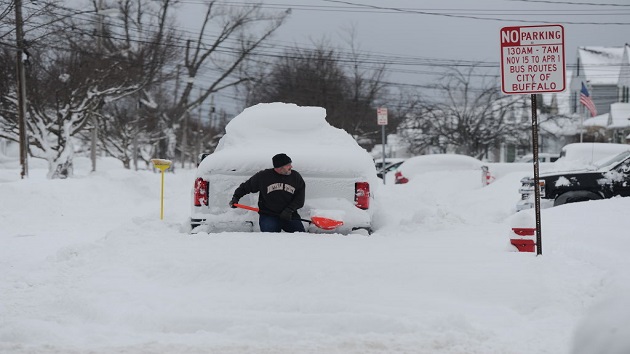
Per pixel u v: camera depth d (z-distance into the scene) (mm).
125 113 78750
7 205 28438
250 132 17562
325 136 17516
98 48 51250
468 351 8945
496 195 29984
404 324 9781
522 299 10828
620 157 24781
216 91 87188
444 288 11297
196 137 115312
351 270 11930
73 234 22391
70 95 47000
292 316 10125
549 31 13047
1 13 42031
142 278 12391
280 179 15242
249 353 8938
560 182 23406
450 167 45750
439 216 16859
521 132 78438
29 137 47406
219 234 14555
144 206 32219
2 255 17422
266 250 13250
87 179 35031
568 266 12000
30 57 43969
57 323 10359
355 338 9453
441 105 81188
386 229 16672
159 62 56125
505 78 13148
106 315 10445
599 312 5094
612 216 17219
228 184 15789
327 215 15055
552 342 9148
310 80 82875
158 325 10086
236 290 11680
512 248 13367
